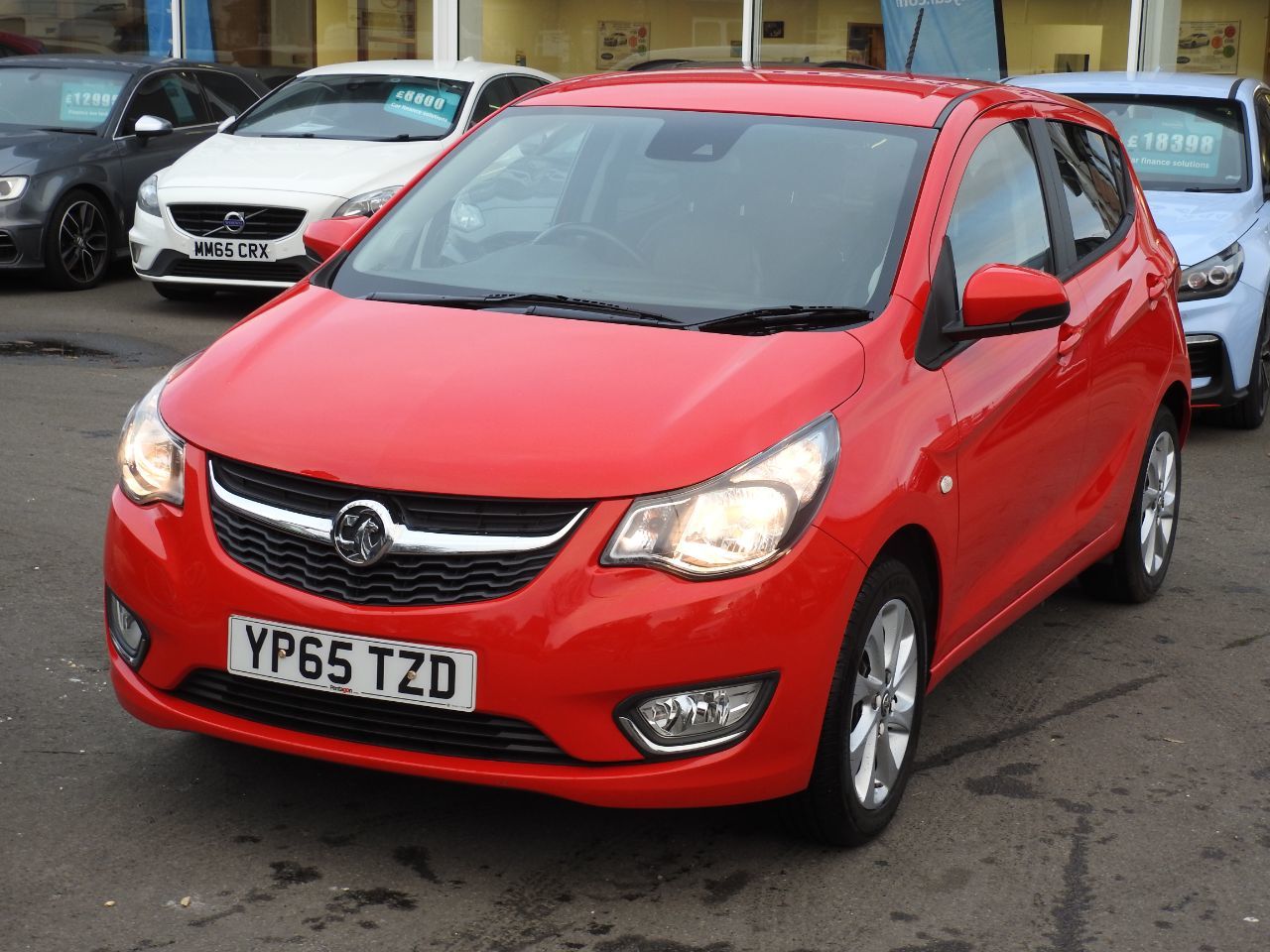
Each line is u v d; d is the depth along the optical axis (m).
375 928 3.26
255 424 3.50
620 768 3.28
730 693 3.31
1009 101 4.91
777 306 3.95
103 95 12.05
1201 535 6.59
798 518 3.35
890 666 3.74
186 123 12.58
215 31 16.12
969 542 4.02
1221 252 8.00
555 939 3.25
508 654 3.21
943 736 4.43
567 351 3.70
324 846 3.61
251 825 3.69
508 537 3.25
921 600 3.82
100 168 11.50
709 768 3.31
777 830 3.75
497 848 3.63
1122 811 3.99
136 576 3.52
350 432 3.42
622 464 3.29
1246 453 8.02
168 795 3.82
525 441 3.34
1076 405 4.66
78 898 3.33
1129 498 5.32
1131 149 8.91
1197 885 3.62
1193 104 9.04
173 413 3.65
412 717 3.32
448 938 3.24
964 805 3.98
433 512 3.29
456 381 3.57
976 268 4.27
